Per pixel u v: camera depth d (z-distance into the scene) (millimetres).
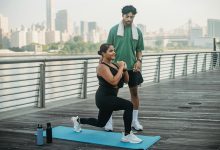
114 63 5016
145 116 6672
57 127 5754
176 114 6855
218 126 5797
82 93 9102
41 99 7609
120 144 4730
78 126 5406
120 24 5387
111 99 4824
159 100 8719
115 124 6008
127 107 4797
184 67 15953
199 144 4738
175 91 10469
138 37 5438
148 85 12016
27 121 6324
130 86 5453
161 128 5660
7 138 5117
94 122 5191
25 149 4590
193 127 5727
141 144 4695
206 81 13453
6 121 6316
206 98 9023
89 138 5051
